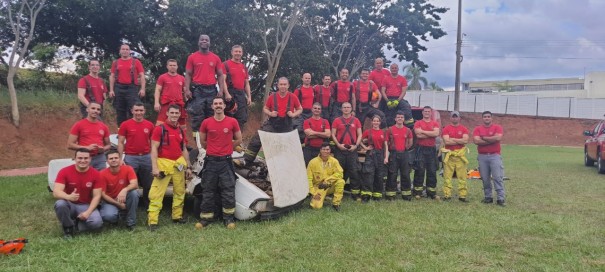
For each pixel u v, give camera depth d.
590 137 15.06
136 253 4.95
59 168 7.63
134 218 6.06
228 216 6.24
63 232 5.76
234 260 4.79
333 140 8.20
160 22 19.14
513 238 5.75
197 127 7.40
